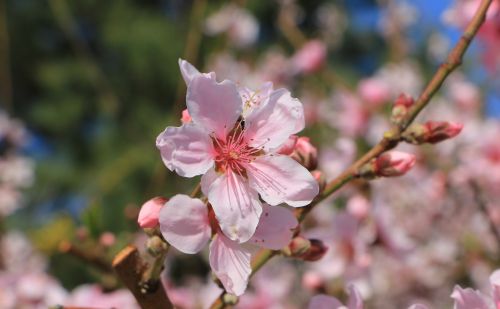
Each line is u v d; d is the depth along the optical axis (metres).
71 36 0.84
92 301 0.35
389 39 0.90
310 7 1.70
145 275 0.24
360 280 0.39
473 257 0.64
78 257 0.34
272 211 0.24
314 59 0.67
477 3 0.39
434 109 0.68
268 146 0.25
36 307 0.48
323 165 0.50
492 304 0.24
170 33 1.85
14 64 1.99
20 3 1.98
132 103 1.81
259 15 1.74
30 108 2.02
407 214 0.70
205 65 0.83
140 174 1.43
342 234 0.39
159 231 0.24
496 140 0.56
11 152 0.74
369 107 0.64
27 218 1.43
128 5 1.95
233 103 0.25
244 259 0.24
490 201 0.61
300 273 0.67
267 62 0.83
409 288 0.69
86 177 1.74
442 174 0.58
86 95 1.91
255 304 0.44
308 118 0.74
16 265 0.58
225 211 0.24
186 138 0.24
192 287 0.59
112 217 1.33
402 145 0.59
